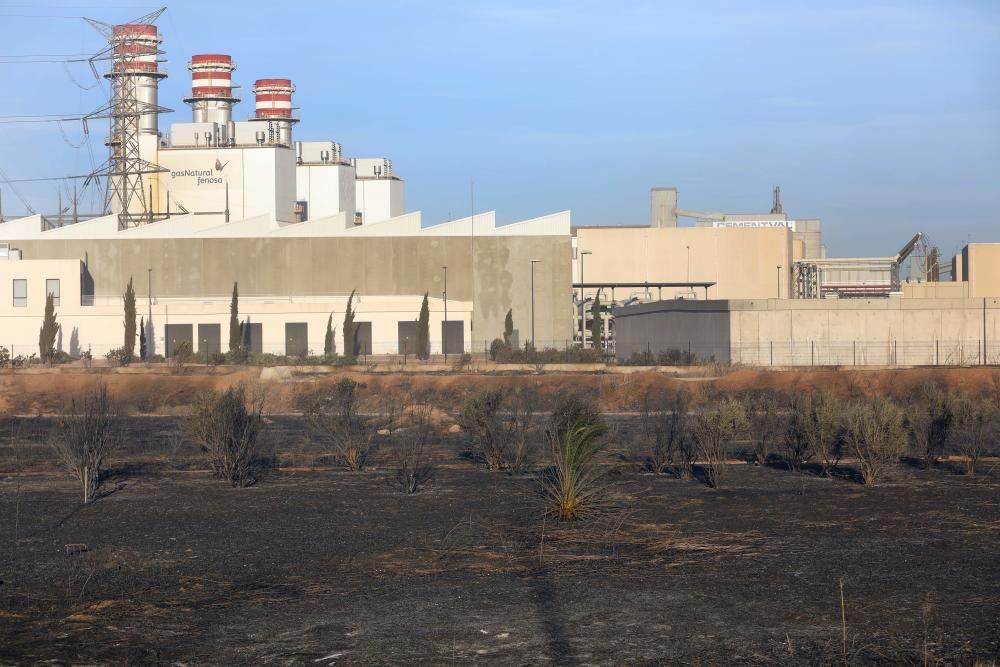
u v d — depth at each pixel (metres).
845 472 27.02
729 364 62.47
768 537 18.48
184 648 12.10
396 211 144.50
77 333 84.44
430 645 12.18
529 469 27.59
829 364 64.81
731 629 12.78
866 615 13.34
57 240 94.06
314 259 94.94
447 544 18.08
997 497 22.80
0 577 15.71
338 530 19.42
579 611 13.66
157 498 23.34
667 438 31.41
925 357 65.00
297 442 33.59
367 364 70.81
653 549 17.53
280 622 13.20
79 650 12.00
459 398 51.38
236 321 82.69
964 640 12.23
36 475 27.02
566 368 64.62
